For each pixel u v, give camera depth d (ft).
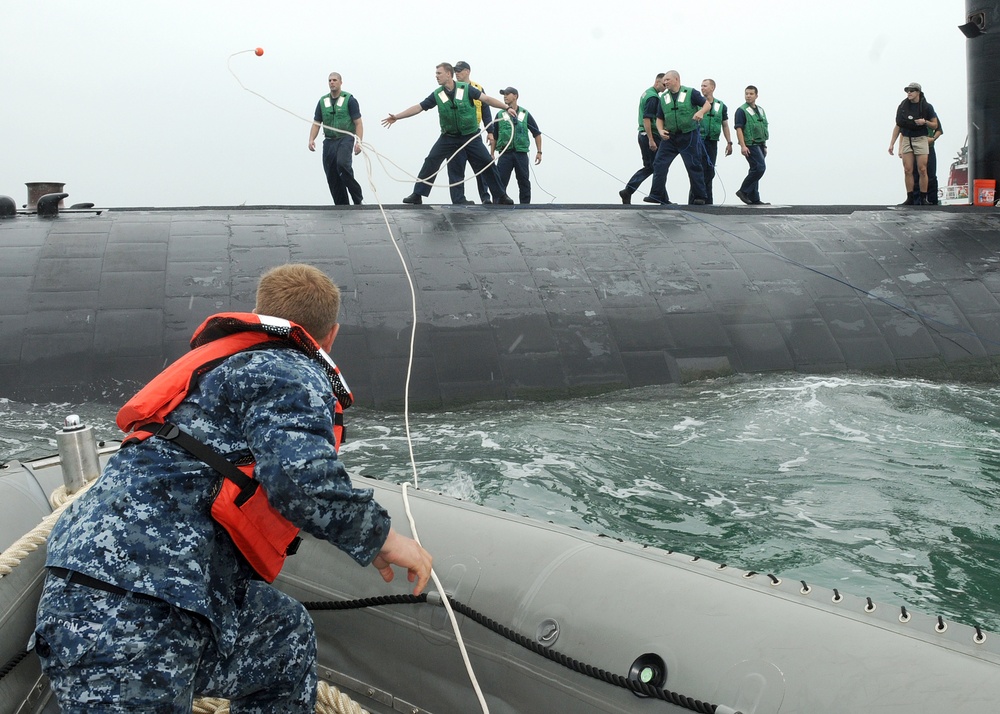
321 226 36.29
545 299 33.24
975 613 15.16
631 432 26.07
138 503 7.43
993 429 26.13
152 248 33.24
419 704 10.66
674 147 44.98
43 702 10.82
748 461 23.35
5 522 11.72
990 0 44.57
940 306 35.76
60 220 35.19
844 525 19.02
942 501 20.34
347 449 24.79
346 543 7.74
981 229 41.63
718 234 39.19
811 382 31.48
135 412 7.80
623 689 8.81
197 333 8.51
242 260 33.12
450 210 39.86
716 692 8.21
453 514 11.57
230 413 7.75
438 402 29.48
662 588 9.37
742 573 9.64
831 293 35.81
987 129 46.01
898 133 49.14
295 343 8.25
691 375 31.73
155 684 7.23
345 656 11.35
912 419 27.20
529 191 45.29
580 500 20.70
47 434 25.22
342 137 40.96
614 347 31.99
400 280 33.04
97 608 7.16
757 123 49.11
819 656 8.04
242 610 8.54
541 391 30.30
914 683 7.50
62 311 29.94
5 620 10.04
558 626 9.49
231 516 7.55
